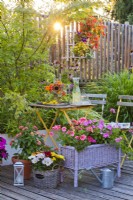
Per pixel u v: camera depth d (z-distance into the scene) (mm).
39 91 4770
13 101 4078
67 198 3205
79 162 3521
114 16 11992
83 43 6094
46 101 4332
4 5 4473
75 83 4137
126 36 7480
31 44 4652
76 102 4051
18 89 4664
